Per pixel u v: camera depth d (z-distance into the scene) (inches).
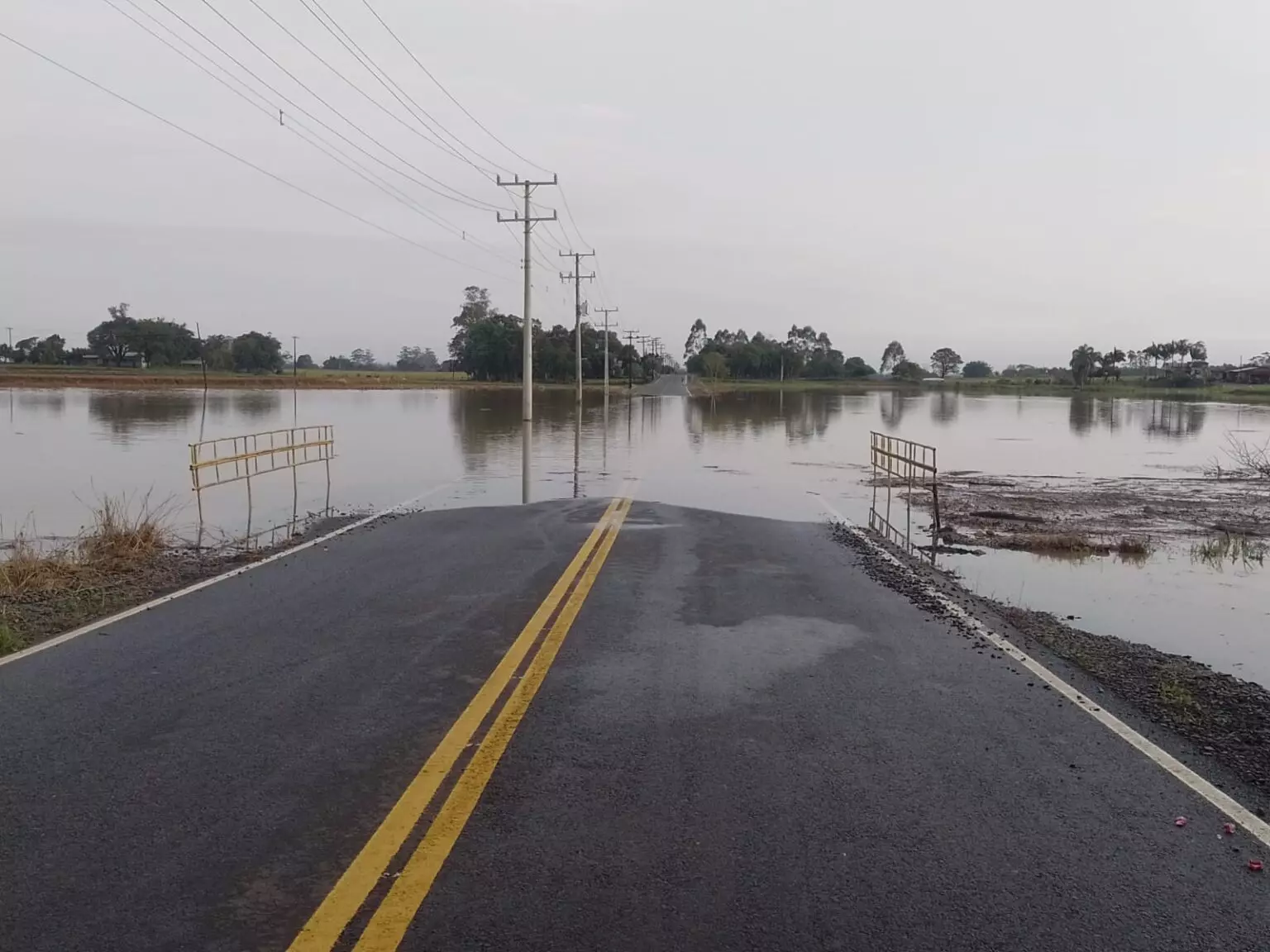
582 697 229.9
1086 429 1747.0
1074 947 128.2
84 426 1359.5
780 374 6373.0
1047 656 283.1
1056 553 522.0
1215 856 154.9
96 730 204.8
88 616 316.2
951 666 266.4
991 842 157.9
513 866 146.9
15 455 948.6
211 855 149.2
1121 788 182.5
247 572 393.4
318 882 141.5
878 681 249.8
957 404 2957.7
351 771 183.3
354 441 1176.8
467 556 428.8
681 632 296.4
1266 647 329.4
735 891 140.6
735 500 686.5
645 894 139.2
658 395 3299.7
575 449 1109.7
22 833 156.0
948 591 378.3
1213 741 211.9
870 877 145.5
